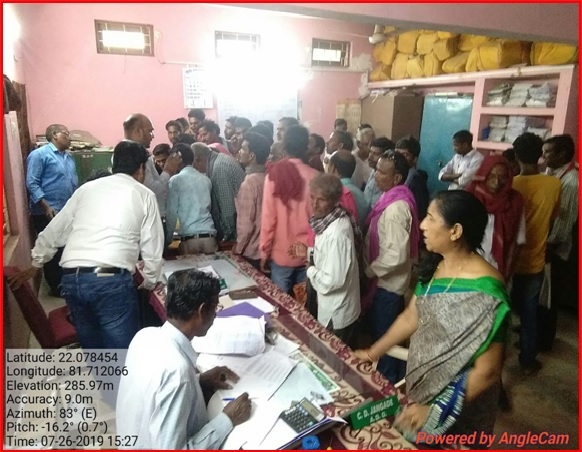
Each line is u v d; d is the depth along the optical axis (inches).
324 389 54.2
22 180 138.6
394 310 87.7
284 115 228.1
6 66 128.9
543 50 149.0
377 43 236.1
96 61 187.6
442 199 50.1
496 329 46.8
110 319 77.6
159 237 81.5
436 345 50.1
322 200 72.9
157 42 196.1
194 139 159.0
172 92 203.8
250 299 77.1
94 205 76.6
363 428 49.4
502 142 169.9
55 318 93.1
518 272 98.1
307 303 92.1
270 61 219.3
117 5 185.9
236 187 117.4
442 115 204.1
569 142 109.1
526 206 94.1
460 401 48.1
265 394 52.6
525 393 97.7
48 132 140.9
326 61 233.0
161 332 47.9
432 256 54.4
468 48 186.9
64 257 77.0
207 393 52.7
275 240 94.8
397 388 57.7
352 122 238.5
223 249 111.6
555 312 111.8
